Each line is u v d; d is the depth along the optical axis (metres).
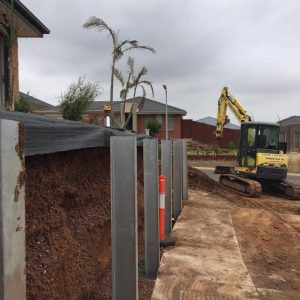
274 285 5.73
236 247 7.50
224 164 37.06
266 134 18.06
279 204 14.60
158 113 46.81
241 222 10.00
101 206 5.50
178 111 47.12
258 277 6.00
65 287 3.68
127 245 4.04
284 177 17.80
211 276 5.85
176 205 9.95
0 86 12.40
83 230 4.53
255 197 16.48
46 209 3.71
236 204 13.41
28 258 3.24
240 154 18.47
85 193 4.95
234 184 18.00
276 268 6.60
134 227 4.03
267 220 10.51
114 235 4.05
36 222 3.46
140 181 8.97
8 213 1.82
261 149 17.97
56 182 4.00
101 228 5.21
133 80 24.73
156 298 4.99
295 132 47.09
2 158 1.78
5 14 11.58
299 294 5.48
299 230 9.73
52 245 3.67
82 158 4.93
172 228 8.55
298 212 12.85
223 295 5.23
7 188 1.81
